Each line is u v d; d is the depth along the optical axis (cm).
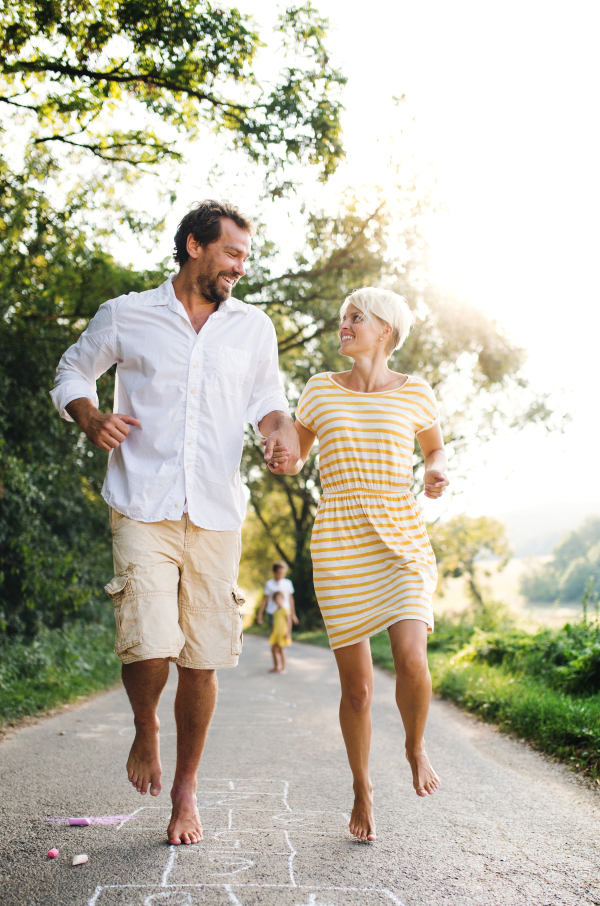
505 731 567
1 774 394
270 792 365
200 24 848
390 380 313
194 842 274
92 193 1019
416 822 313
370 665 288
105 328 288
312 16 891
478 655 932
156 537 275
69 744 500
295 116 914
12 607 1029
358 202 1117
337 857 261
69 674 892
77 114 940
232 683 1025
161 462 279
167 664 271
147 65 893
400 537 292
